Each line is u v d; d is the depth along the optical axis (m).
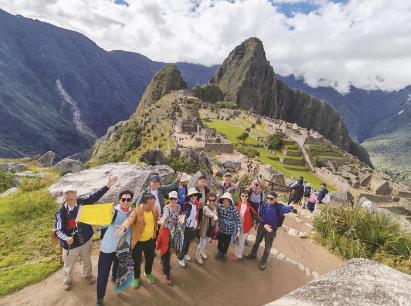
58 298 6.67
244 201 8.77
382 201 58.75
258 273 8.55
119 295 6.89
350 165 80.56
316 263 9.72
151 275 7.41
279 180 28.44
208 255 9.15
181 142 63.75
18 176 18.50
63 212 6.54
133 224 6.61
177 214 7.52
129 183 12.28
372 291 2.48
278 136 89.81
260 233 8.81
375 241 10.52
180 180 8.73
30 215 10.89
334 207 12.62
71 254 6.65
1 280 7.14
